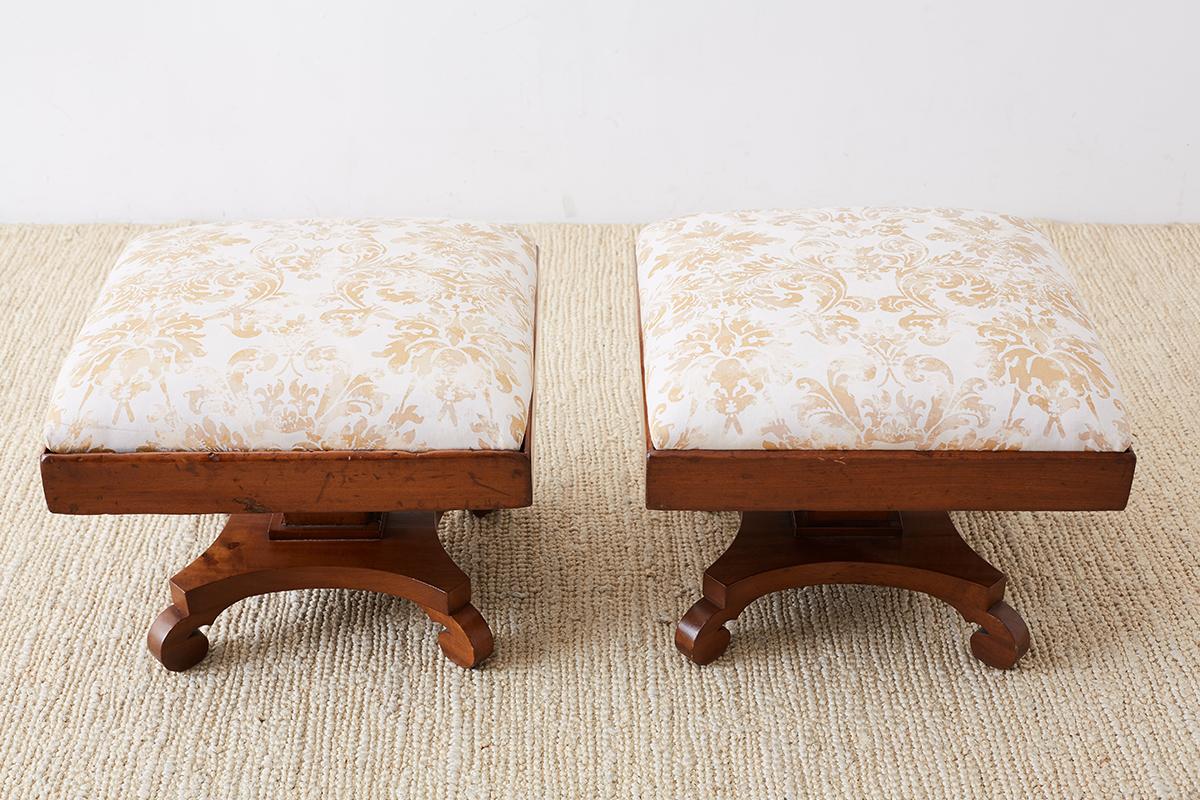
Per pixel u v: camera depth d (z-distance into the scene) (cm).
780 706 121
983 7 187
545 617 131
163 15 187
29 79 192
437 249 125
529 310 124
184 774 114
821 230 127
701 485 109
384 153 201
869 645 128
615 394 166
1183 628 129
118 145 199
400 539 126
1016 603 133
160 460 107
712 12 188
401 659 126
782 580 125
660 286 123
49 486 108
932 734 118
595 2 187
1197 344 175
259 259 121
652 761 116
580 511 146
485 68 193
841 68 193
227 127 198
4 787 113
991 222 130
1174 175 202
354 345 110
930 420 106
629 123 198
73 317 180
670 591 135
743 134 199
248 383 107
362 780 114
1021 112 197
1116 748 117
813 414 106
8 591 134
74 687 123
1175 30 189
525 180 204
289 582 125
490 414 107
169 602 133
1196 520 143
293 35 189
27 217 205
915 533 127
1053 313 114
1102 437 107
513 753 117
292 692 123
